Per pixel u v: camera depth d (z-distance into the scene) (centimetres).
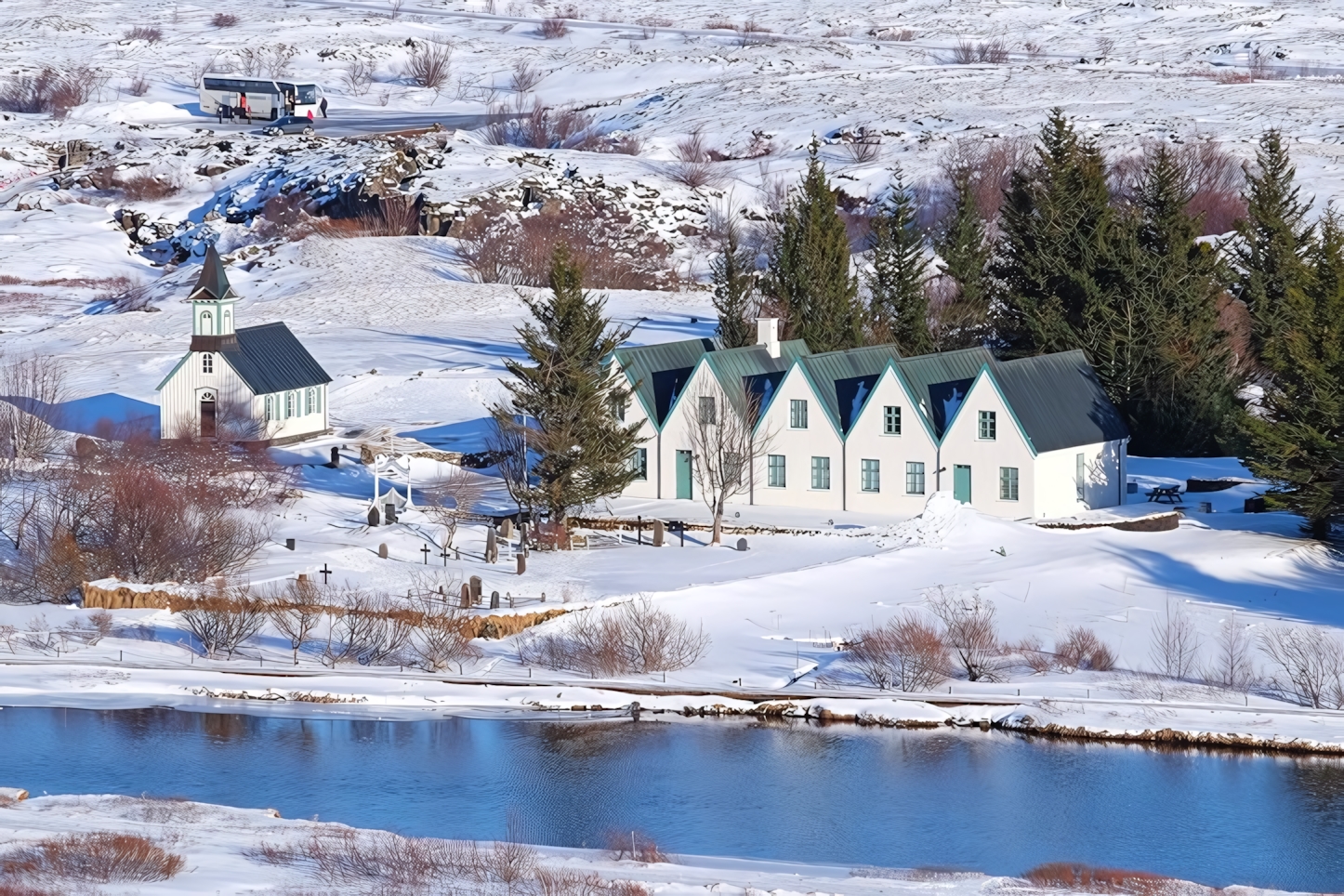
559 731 12481
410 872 8650
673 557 16238
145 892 7969
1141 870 9769
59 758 11612
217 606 14025
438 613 14188
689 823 10650
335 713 12794
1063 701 12738
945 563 15850
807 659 13800
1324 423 16562
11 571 15325
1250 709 12588
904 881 9231
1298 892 9325
